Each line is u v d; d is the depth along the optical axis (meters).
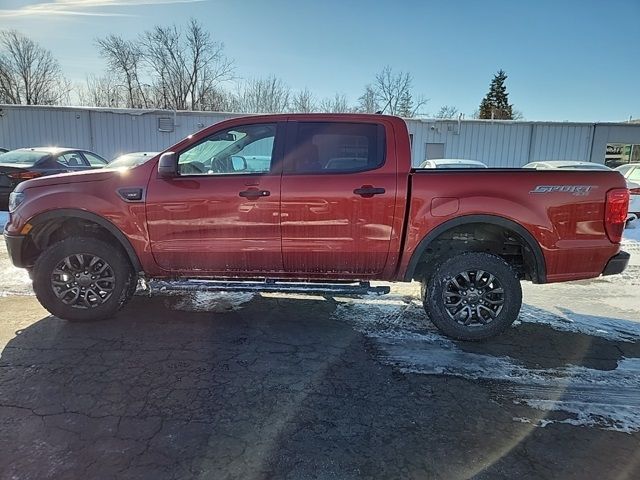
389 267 3.70
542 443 2.37
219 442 2.32
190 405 2.66
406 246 3.59
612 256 3.60
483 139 19.88
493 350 3.56
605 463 2.22
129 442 2.30
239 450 2.26
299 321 4.11
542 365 3.30
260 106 38.38
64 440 2.30
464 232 3.82
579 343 3.73
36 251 4.00
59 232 4.06
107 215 3.68
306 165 3.64
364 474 2.11
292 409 2.65
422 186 3.52
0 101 38.78
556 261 3.56
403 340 3.72
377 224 3.57
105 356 3.28
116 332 3.74
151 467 2.12
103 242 3.82
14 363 3.14
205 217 3.64
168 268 3.82
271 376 3.04
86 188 3.70
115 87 40.44
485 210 3.48
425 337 3.79
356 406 2.70
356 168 3.62
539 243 3.52
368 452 2.27
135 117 18.81
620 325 4.18
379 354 3.44
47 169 9.27
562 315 4.45
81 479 2.02
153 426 2.44
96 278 3.87
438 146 19.88
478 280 3.68
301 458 2.21
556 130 19.95
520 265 3.88
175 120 18.98
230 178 3.64
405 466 2.17
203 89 40.72
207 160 3.81
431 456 2.25
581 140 20.08
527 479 2.10
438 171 3.62
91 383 2.89
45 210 3.70
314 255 3.67
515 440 2.39
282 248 3.65
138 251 3.76
